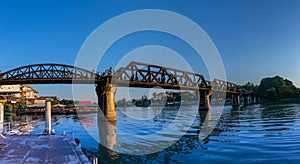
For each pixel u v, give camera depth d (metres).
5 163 11.37
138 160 20.38
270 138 28.38
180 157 20.94
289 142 25.42
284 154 20.39
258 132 33.91
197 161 19.41
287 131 33.66
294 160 18.58
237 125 44.56
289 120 49.75
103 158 21.33
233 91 146.00
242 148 23.36
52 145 15.76
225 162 18.72
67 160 11.89
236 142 26.78
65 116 91.00
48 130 22.62
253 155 20.47
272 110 88.62
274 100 192.62
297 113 68.50
